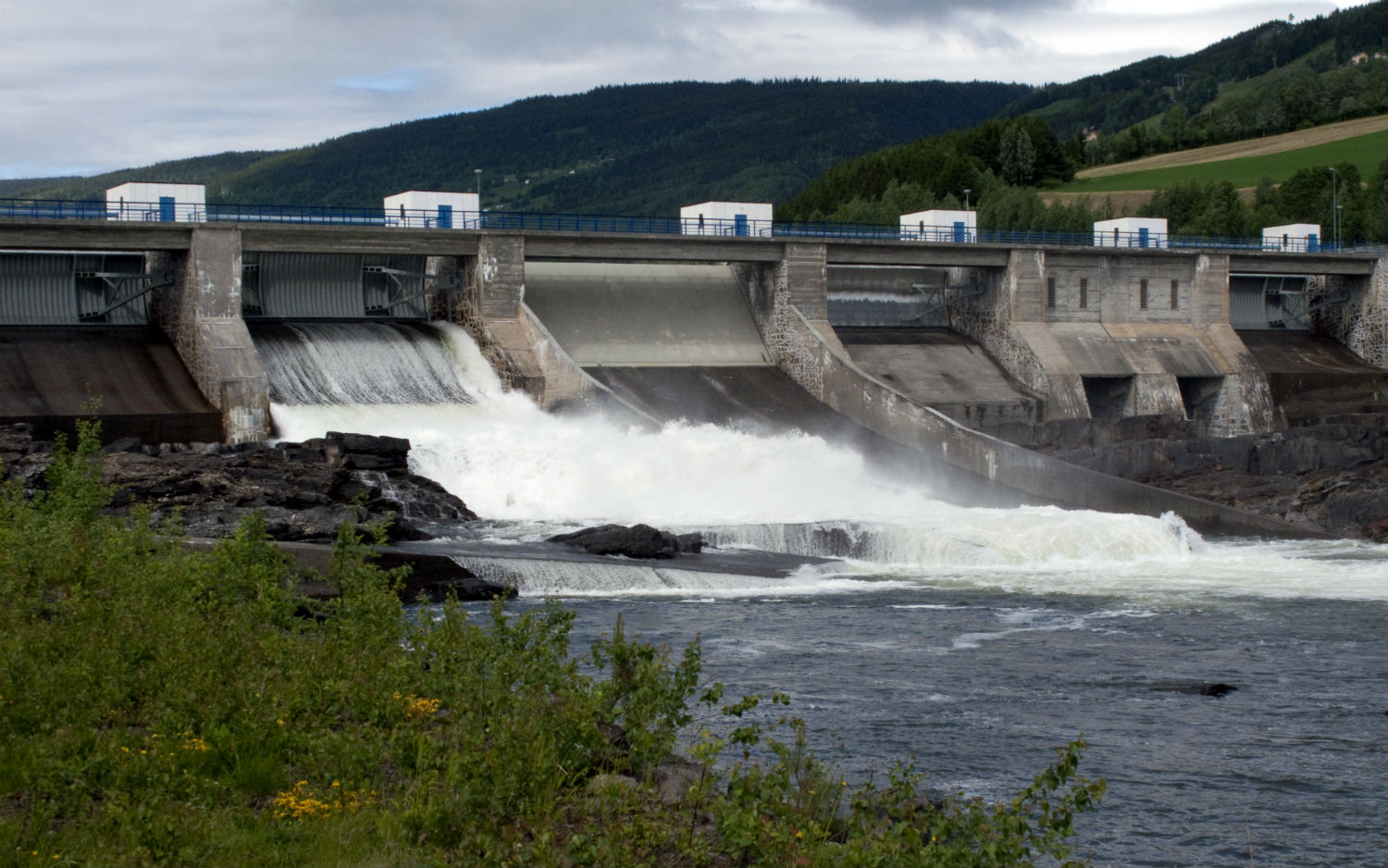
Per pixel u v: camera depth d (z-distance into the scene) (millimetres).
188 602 25141
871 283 93062
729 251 80938
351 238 70500
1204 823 22703
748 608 41562
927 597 44062
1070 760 16203
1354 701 30500
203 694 20234
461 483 59438
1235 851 21484
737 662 33656
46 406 59969
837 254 84062
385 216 76875
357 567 28000
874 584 46781
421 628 24469
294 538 45625
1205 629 38750
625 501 60969
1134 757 26141
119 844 15172
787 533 52625
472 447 60281
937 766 25172
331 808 16641
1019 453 66625
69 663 21125
